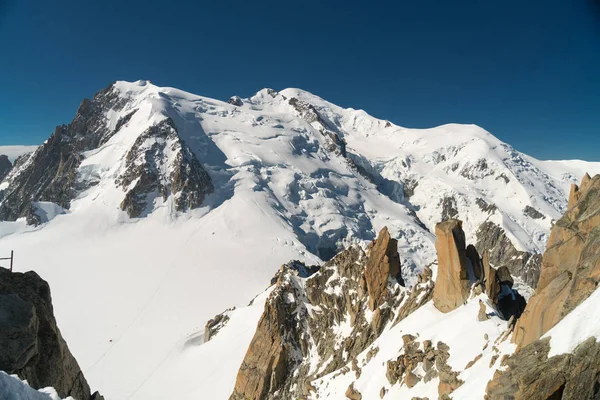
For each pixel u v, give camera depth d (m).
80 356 117.44
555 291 27.72
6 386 18.31
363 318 65.81
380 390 46.03
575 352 20.81
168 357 111.69
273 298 78.69
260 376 72.94
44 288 28.00
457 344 41.22
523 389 21.53
